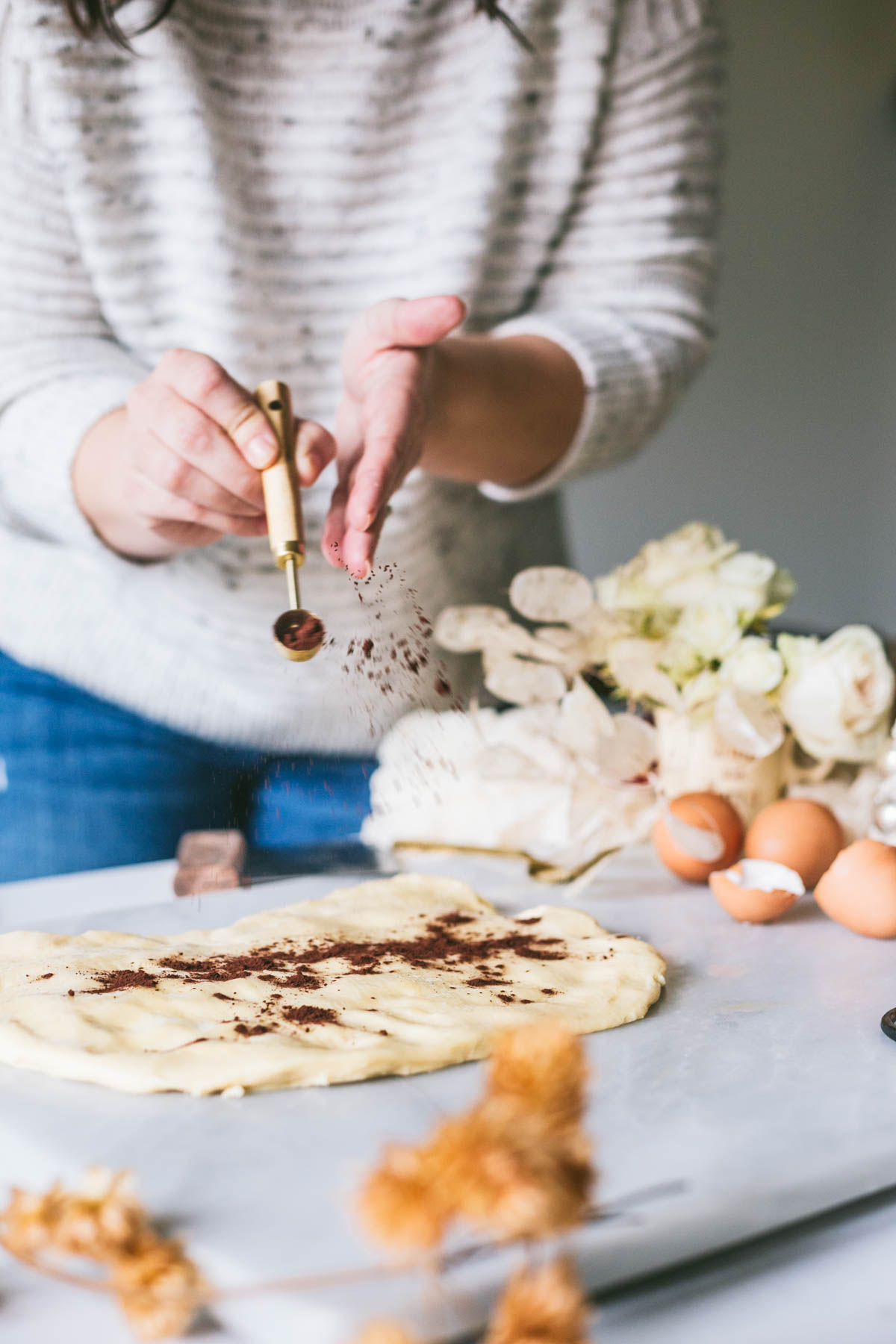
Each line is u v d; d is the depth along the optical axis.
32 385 0.97
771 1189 0.58
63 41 0.94
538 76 1.05
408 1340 0.45
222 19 0.98
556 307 1.13
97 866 1.07
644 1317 0.55
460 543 1.12
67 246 1.01
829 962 0.77
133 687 1.07
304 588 1.05
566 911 0.82
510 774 0.90
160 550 0.96
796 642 0.87
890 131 2.28
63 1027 0.67
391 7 1.00
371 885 0.87
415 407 0.79
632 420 1.05
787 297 2.23
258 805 1.03
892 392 2.40
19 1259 0.56
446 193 1.05
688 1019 0.71
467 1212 0.40
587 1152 0.43
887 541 2.48
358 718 0.92
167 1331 0.53
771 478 2.29
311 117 1.02
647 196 1.11
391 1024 0.68
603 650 0.89
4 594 1.07
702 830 0.85
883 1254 0.58
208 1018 0.68
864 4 2.16
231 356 1.04
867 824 0.87
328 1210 0.57
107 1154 0.60
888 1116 0.63
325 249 1.05
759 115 2.11
